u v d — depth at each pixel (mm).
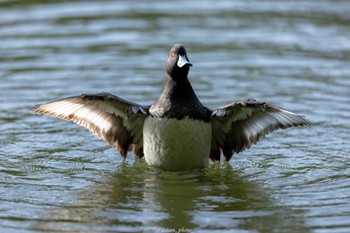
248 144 12172
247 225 9602
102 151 13211
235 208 10281
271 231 9398
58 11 23047
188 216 9930
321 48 19812
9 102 15453
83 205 10359
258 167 12336
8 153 12828
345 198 10664
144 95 15766
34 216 9898
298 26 22047
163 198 10719
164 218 9844
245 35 21031
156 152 11664
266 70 17922
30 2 24000
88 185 11320
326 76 17438
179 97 11391
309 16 23156
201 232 9359
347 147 13258
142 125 12070
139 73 17484
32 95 15867
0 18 22031
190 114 11359
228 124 12047
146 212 10117
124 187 11242
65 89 16266
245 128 12086
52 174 11852
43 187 11172
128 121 12023
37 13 22734
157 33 21031
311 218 9859
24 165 12250
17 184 11289
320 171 12023
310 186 11273
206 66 18219
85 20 22141
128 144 12406
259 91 16297
